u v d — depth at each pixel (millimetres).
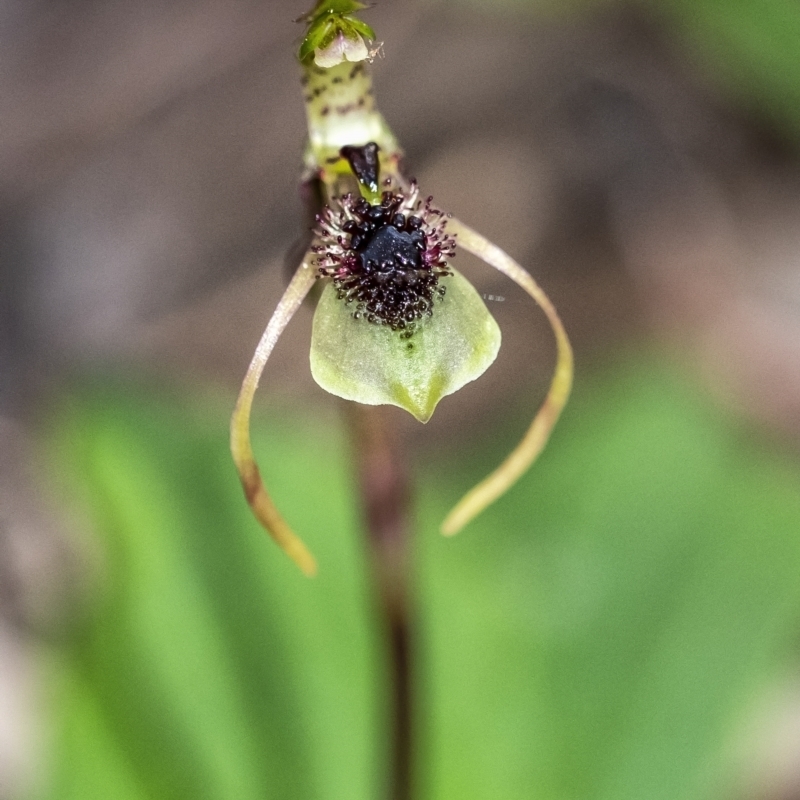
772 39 215
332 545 166
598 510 169
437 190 251
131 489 165
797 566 165
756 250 241
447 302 141
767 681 167
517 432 178
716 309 229
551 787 160
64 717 158
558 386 147
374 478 146
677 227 246
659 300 232
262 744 160
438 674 163
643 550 167
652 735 161
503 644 164
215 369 218
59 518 184
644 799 159
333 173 144
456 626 165
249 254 239
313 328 141
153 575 163
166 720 159
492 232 244
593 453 172
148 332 227
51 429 181
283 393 211
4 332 229
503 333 224
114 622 160
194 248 243
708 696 162
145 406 169
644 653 164
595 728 162
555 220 249
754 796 169
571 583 166
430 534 169
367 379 139
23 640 177
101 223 250
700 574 166
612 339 224
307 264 142
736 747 164
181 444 168
